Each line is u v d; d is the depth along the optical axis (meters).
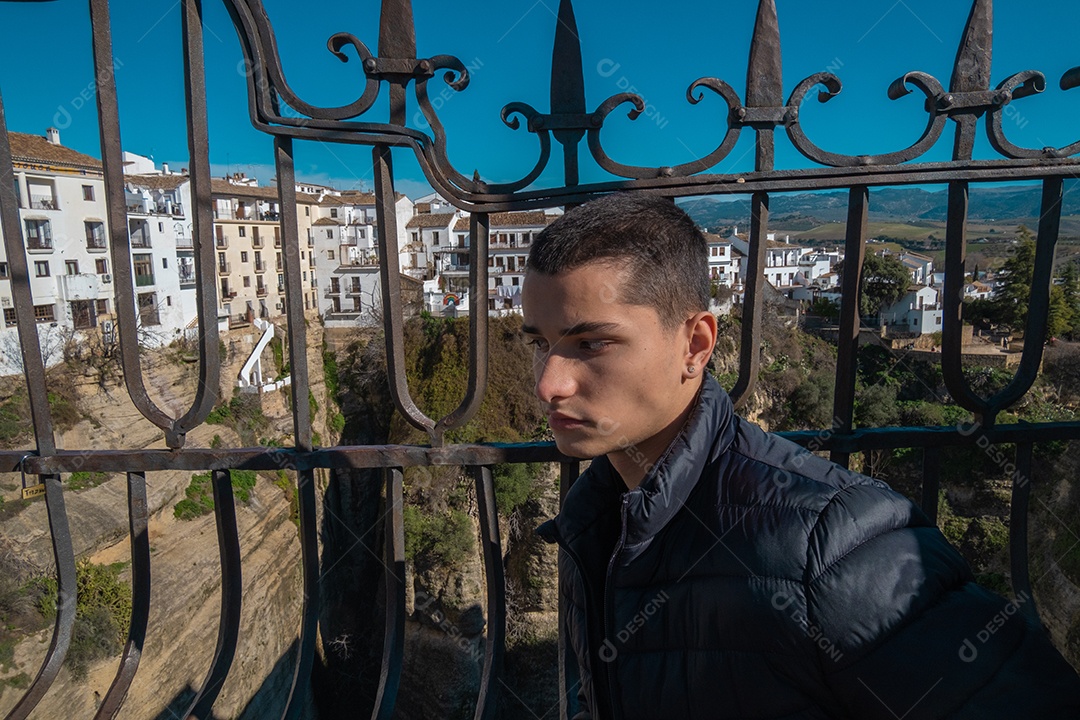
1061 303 23.27
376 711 1.94
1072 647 6.76
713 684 1.10
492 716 1.98
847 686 0.99
